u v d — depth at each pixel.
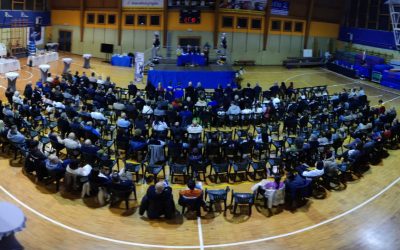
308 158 17.12
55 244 11.49
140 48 38.88
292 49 41.25
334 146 17.69
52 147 16.33
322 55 42.19
